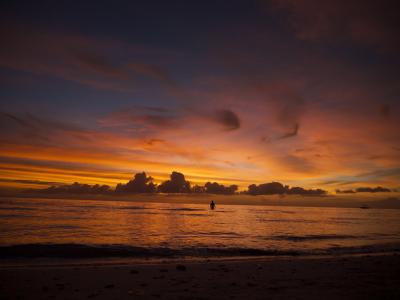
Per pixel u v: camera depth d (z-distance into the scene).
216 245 25.62
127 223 49.56
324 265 14.28
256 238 32.34
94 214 73.12
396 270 12.89
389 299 7.93
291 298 7.92
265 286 9.45
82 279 10.60
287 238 32.88
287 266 14.02
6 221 44.84
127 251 20.39
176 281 10.21
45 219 51.69
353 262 15.42
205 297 8.02
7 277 10.72
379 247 26.12
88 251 19.92
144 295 8.25
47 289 9.00
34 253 18.78
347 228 51.16
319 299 7.84
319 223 64.38
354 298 7.97
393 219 99.62
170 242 26.98
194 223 54.03
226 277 11.05
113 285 9.49
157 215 79.75
